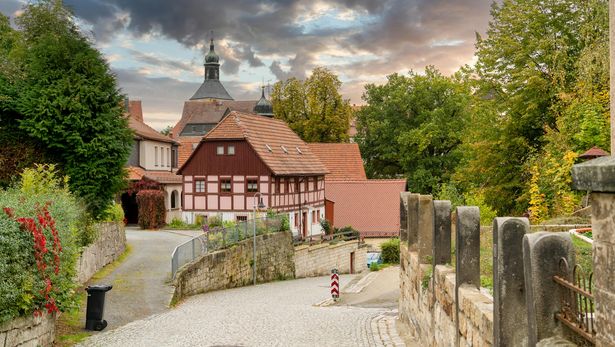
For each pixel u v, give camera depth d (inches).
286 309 826.2
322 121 2834.6
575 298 189.5
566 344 183.5
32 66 1079.0
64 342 557.9
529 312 198.5
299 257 1470.2
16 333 448.5
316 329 638.5
